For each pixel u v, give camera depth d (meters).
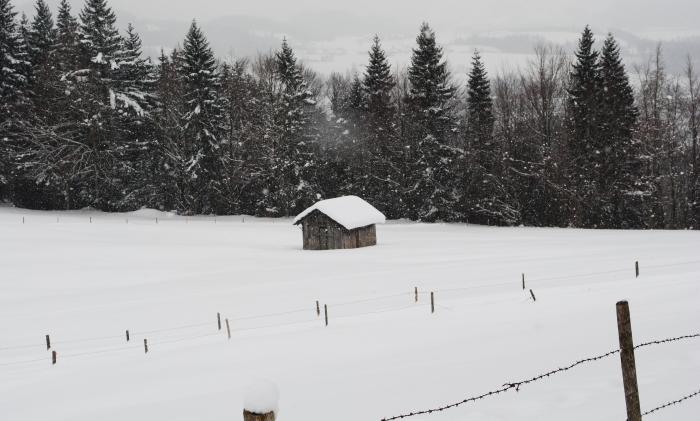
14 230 54.00
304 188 73.62
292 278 31.59
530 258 34.59
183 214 75.50
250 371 14.41
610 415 8.80
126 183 76.62
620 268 27.73
